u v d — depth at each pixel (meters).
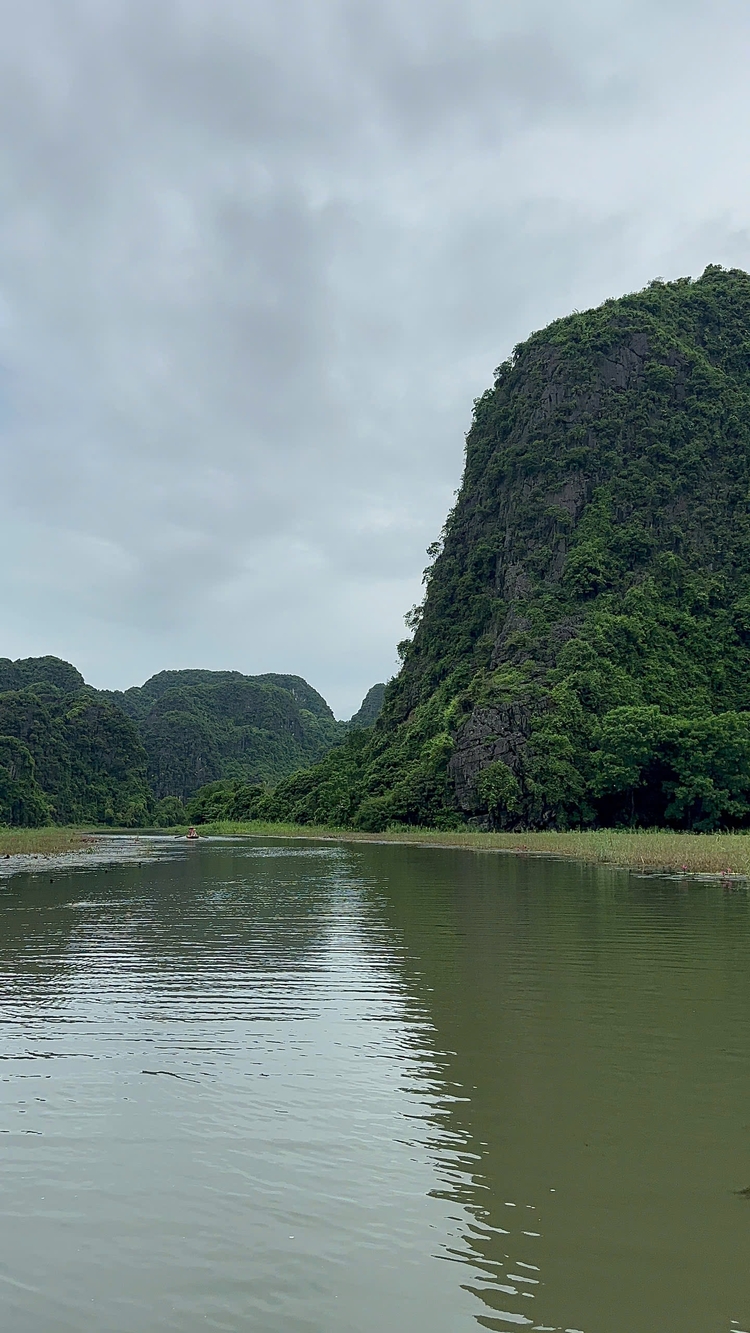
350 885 28.30
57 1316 5.38
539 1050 10.12
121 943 17.19
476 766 70.94
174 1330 5.25
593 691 73.88
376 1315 5.37
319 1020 11.44
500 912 21.06
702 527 90.69
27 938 17.83
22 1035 10.84
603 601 83.69
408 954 15.81
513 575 90.88
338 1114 8.27
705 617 84.81
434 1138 7.73
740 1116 8.20
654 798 70.94
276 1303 5.48
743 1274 5.70
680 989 12.98
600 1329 5.22
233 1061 9.80
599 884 27.55
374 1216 6.45
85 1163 7.31
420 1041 10.48
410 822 75.62
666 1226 6.27
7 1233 6.27
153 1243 6.13
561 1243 6.07
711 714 74.62
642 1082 9.07
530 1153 7.43
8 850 49.59
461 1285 5.62
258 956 15.76
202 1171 7.15
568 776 67.75
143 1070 9.51
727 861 33.22
